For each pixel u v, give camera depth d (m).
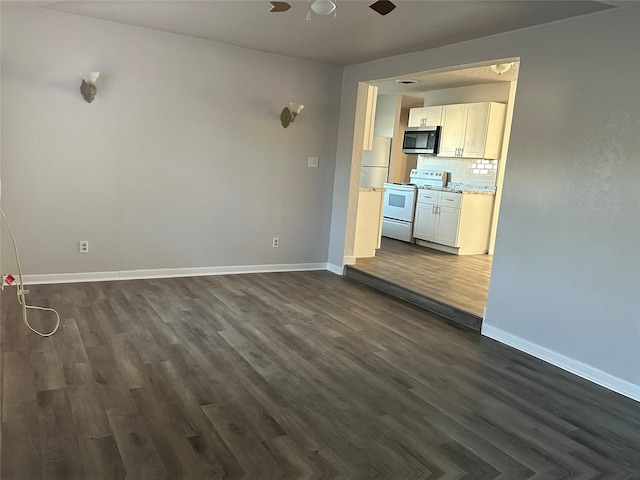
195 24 4.30
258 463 2.16
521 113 3.73
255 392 2.81
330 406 2.71
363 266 5.80
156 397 2.66
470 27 3.76
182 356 3.21
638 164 3.04
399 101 8.61
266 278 5.40
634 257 3.08
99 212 4.69
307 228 5.88
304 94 5.54
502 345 3.87
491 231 7.09
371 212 6.25
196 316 3.98
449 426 2.60
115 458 2.11
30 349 3.14
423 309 4.67
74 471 2.01
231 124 5.18
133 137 4.72
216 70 5.00
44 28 4.21
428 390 3.00
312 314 4.29
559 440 2.54
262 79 5.26
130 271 4.93
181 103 4.89
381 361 3.39
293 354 3.39
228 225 5.37
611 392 3.17
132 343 3.35
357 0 3.26
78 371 2.89
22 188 4.35
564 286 3.48
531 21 3.51
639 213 3.05
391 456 2.29
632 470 2.33
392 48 4.62
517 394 3.04
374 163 8.62
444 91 7.61
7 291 4.29
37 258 4.51
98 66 4.47
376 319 4.29
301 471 2.12
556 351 3.54
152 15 4.11
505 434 2.56
